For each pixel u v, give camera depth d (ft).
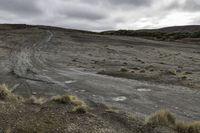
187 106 38.86
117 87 50.93
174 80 59.72
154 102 40.65
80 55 114.93
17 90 45.85
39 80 55.83
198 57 121.60
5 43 137.59
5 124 23.16
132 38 213.87
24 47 128.26
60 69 74.54
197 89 50.98
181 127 25.36
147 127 25.20
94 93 45.70
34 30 235.40
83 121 25.50
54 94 44.09
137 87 51.49
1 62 80.23
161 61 104.78
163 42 195.21
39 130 22.70
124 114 29.32
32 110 27.73
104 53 126.41
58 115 26.66
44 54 110.11
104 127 24.43
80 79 58.49
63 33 221.66
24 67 73.77
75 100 32.14
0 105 28.02
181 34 241.76
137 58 112.57
